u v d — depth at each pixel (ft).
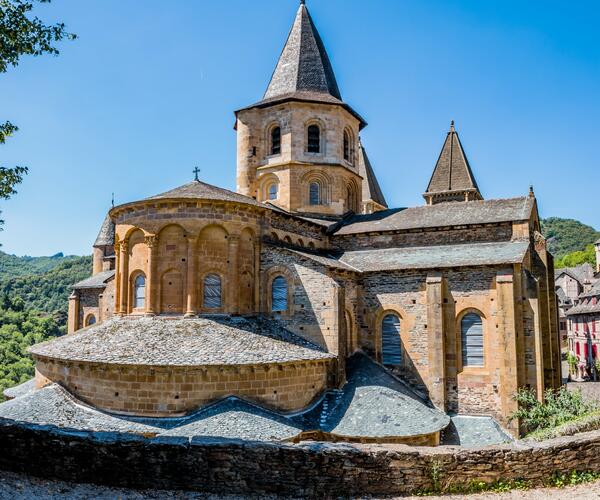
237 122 127.85
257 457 40.16
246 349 75.77
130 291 90.53
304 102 120.47
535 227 109.81
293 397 77.41
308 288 89.81
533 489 39.73
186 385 70.74
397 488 39.96
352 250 111.45
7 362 235.40
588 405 73.26
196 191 91.86
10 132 54.54
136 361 70.64
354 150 131.44
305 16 132.98
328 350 86.22
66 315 318.04
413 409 80.18
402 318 97.19
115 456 40.24
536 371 87.35
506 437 82.74
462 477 40.19
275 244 96.43
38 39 52.80
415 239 106.73
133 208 89.92
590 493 38.24
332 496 39.63
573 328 248.52
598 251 332.80
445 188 171.12
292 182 118.93
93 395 73.92
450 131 177.27
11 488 37.27
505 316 87.51
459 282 93.45
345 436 74.43
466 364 92.07
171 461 40.11
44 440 41.29
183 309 86.22
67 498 36.65
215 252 88.74
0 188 54.03
